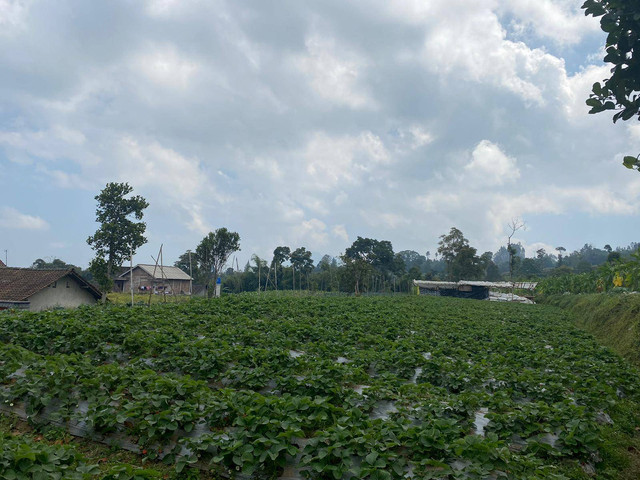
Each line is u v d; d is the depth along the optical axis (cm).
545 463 742
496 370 1192
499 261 19162
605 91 470
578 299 3750
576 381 1136
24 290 2742
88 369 839
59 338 1128
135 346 1139
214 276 5009
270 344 1299
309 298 3369
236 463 588
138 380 801
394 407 909
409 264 16112
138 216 3803
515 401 1038
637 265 1493
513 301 5300
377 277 7488
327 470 601
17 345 1034
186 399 772
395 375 1057
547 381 1108
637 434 989
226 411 723
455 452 648
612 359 1523
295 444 686
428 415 780
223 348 1098
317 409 731
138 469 538
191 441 626
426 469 637
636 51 440
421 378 1120
